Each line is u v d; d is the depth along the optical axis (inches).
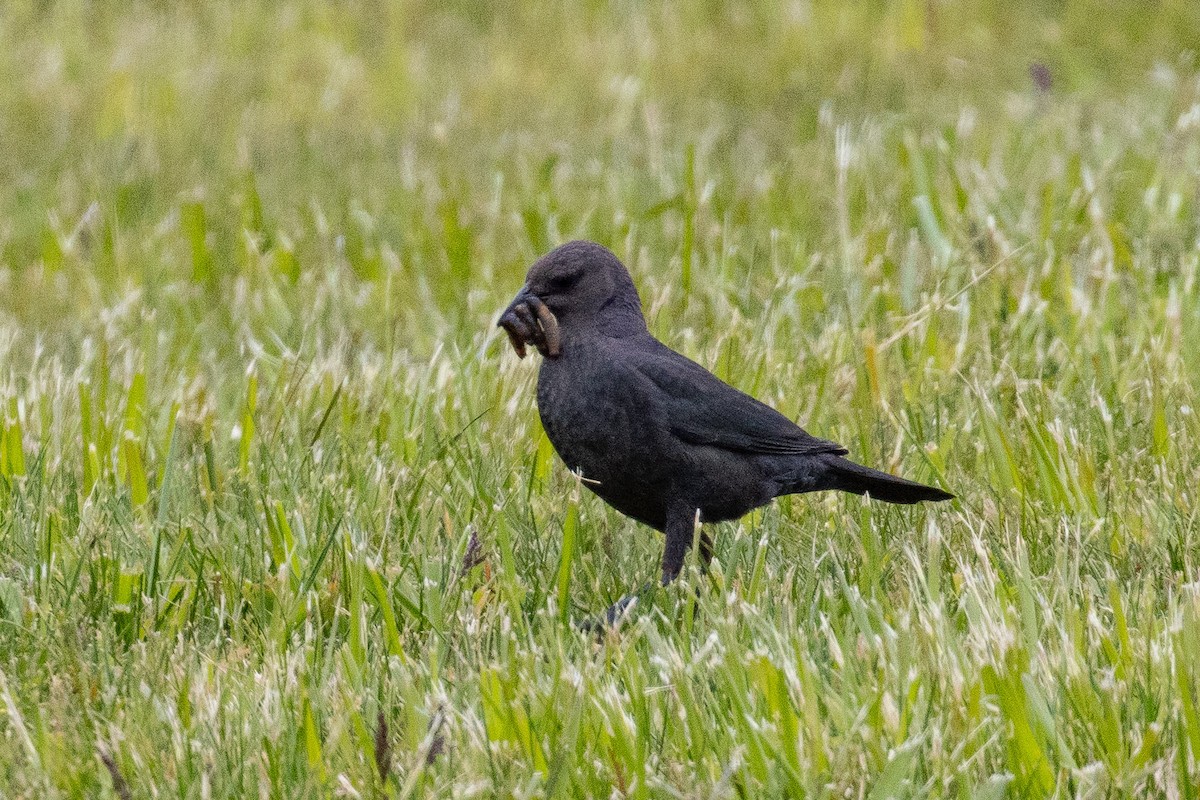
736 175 684.1
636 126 805.2
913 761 244.5
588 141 769.6
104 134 810.8
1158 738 253.0
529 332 346.6
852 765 245.9
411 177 673.6
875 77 877.8
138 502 370.6
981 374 434.6
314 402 419.8
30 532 335.3
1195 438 385.4
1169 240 537.3
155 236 602.2
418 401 421.1
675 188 645.9
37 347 468.8
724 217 583.2
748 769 247.0
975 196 581.6
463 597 315.3
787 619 288.7
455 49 965.2
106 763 234.5
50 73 901.2
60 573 326.3
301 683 267.3
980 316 478.3
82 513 351.9
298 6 1030.4
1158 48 876.0
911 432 402.3
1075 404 418.6
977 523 348.2
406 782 239.8
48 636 295.9
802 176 652.7
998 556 328.8
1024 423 381.4
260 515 354.9
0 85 880.9
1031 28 934.4
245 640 306.3
